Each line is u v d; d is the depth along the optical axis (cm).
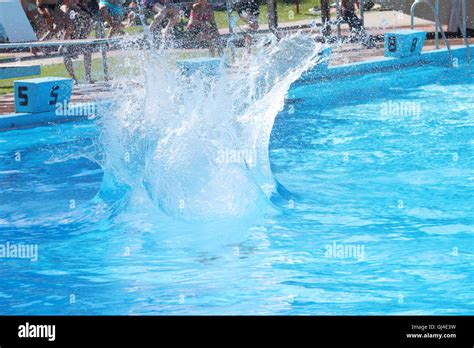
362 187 634
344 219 550
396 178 660
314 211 570
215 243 507
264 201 583
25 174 721
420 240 502
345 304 399
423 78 1202
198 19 1380
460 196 601
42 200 628
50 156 792
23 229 551
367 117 936
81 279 450
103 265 473
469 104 992
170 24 1393
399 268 452
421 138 812
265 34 1403
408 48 1291
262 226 537
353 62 1262
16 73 1073
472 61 1363
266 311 392
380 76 1223
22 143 852
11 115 924
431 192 614
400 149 766
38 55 1308
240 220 550
